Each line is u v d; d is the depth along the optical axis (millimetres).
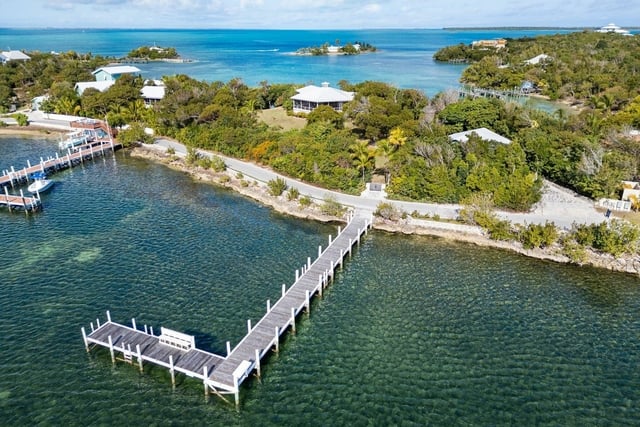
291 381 33500
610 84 132500
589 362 35375
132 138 89938
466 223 56219
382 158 79688
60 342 36719
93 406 31031
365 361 35469
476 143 69625
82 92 123938
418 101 105312
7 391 31969
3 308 40781
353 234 54094
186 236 55000
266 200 65375
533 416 30562
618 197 60125
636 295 43781
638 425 29984
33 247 51875
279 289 44406
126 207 63438
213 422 30094
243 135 84438
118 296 42812
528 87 154750
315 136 79875
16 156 86250
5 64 167000
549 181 67750
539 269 48250
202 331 38188
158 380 33312
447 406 31359
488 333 38656
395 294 44188
